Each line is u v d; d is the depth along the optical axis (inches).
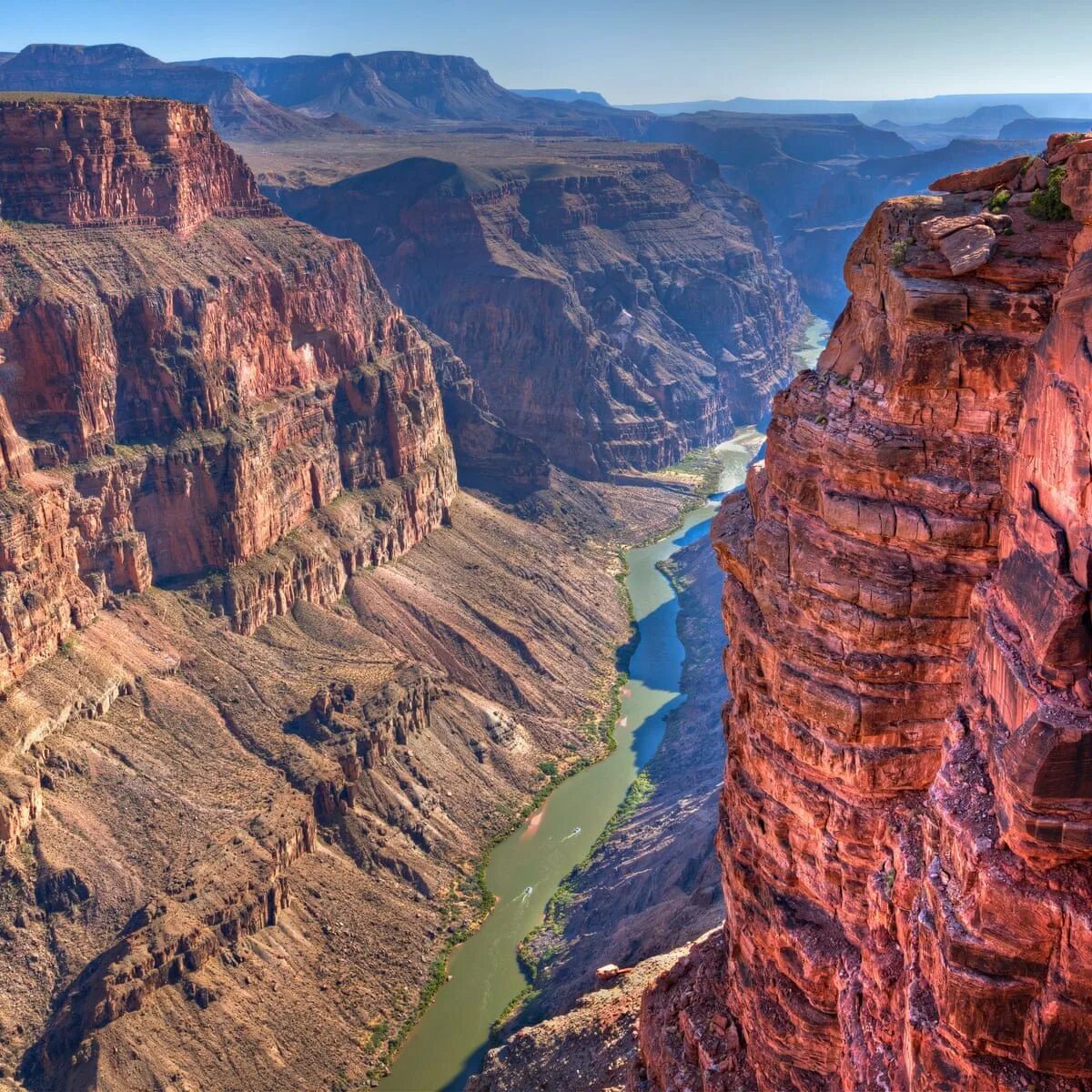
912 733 1288.1
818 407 1338.6
